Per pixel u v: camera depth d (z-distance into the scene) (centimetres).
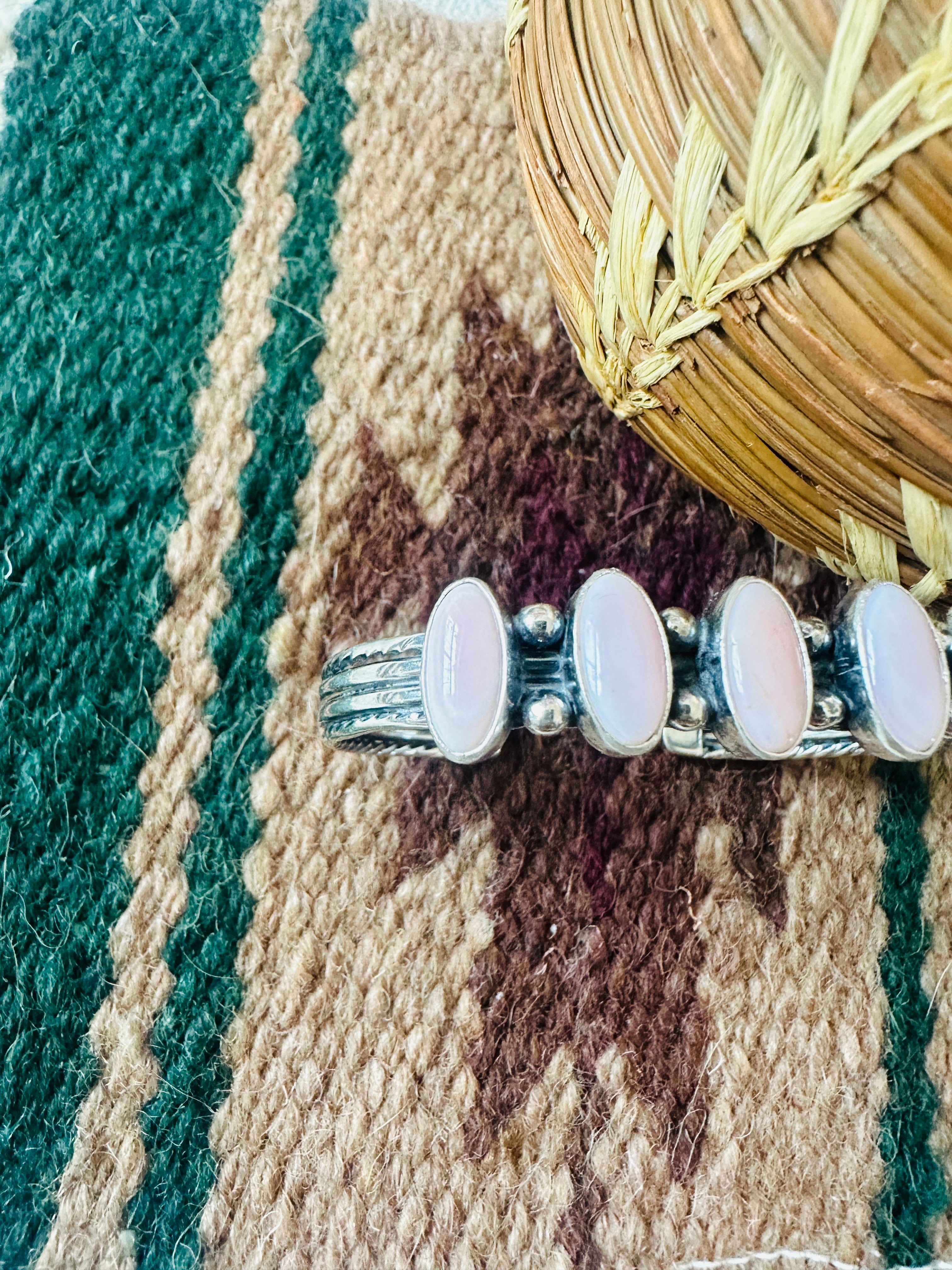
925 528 9
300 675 11
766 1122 11
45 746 11
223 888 11
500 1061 11
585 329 9
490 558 12
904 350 8
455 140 12
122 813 11
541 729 9
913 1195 11
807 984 11
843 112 7
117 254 12
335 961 11
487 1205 11
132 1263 11
